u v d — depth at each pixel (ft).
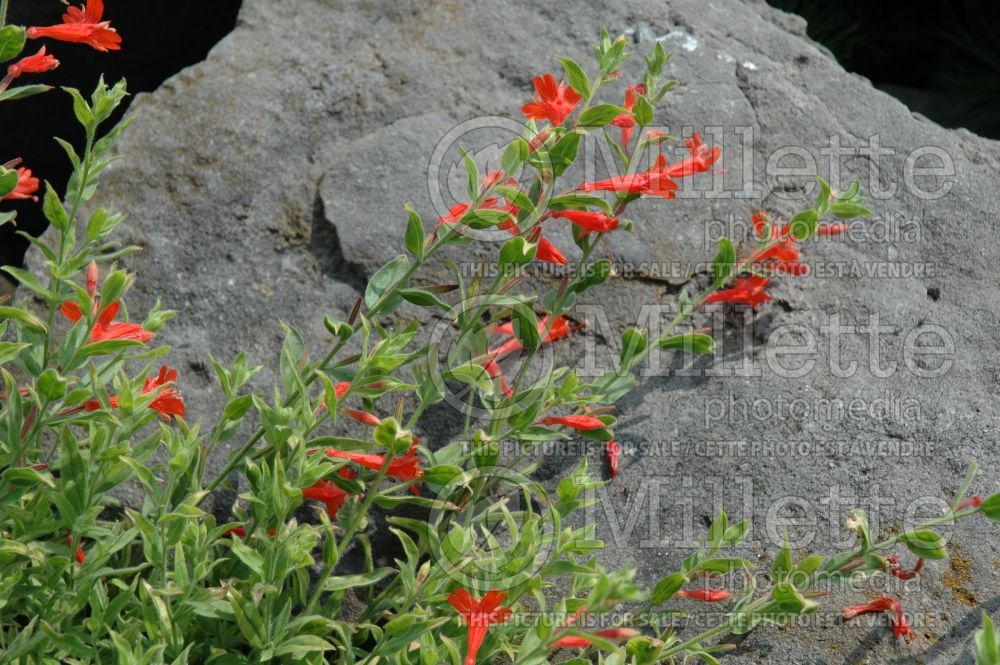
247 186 11.40
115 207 11.30
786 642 9.01
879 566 8.08
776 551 9.58
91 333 7.27
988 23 22.35
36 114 16.25
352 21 12.66
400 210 11.21
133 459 7.26
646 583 9.51
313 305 10.87
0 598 7.42
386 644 7.55
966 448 10.06
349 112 11.88
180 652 7.57
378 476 7.43
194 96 11.91
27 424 7.78
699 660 9.00
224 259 11.09
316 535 7.58
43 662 7.49
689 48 12.63
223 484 9.69
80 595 7.52
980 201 11.77
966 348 10.74
